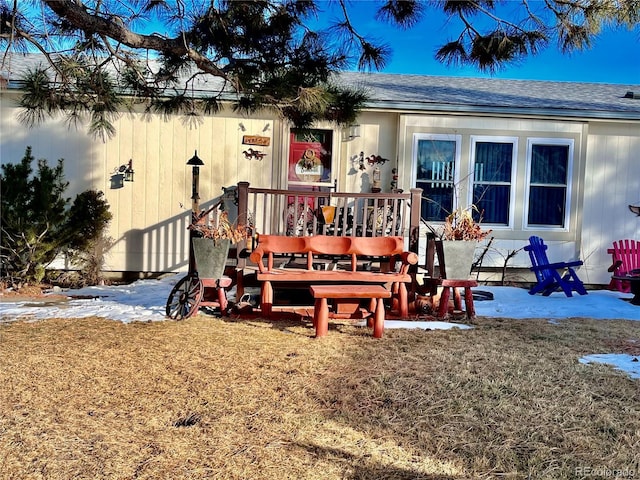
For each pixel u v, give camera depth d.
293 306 5.37
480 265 7.74
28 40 4.19
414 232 5.64
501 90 9.10
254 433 2.70
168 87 5.47
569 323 5.29
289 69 4.64
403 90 8.50
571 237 7.88
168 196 7.78
